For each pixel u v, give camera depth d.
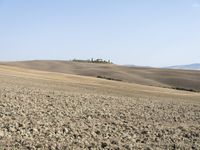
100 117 18.86
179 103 32.25
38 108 19.61
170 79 105.81
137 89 50.50
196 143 13.92
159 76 111.44
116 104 25.69
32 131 13.78
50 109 19.78
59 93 29.62
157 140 14.10
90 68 130.75
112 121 17.80
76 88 39.91
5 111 17.66
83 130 14.95
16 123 14.84
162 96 41.50
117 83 63.72
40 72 77.12
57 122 16.03
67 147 11.84
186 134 15.59
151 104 28.38
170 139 14.45
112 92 39.50
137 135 14.91
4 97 22.66
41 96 25.52
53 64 138.00
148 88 58.44
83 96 29.11
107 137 13.98
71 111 19.89
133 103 27.72
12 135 12.91
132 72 120.88
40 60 148.50
